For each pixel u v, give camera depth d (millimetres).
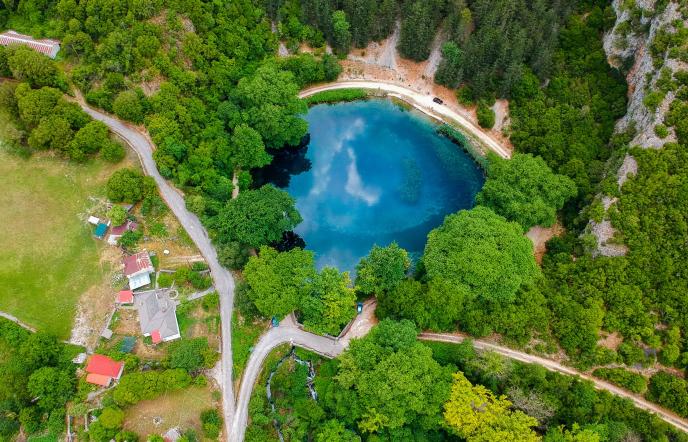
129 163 123625
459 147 148625
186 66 134375
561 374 103562
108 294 110688
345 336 115312
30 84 121438
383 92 155250
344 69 156375
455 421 94312
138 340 107312
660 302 106750
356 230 134875
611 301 108250
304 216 137500
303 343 114062
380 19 151375
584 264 114062
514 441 91000
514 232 114000
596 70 140250
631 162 117750
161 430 100375
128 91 125000
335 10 152125
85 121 122000
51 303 108812
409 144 150250
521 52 138250
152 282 113812
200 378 104688
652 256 109438
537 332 110250
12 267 111500
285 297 107188
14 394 97250
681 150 112375
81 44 124688
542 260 122062
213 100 136125
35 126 119188
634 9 132125
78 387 101312
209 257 118438
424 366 98188
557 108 139375
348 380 99500
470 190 141375
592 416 98062
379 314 112312
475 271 107125
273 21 151375
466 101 149000
